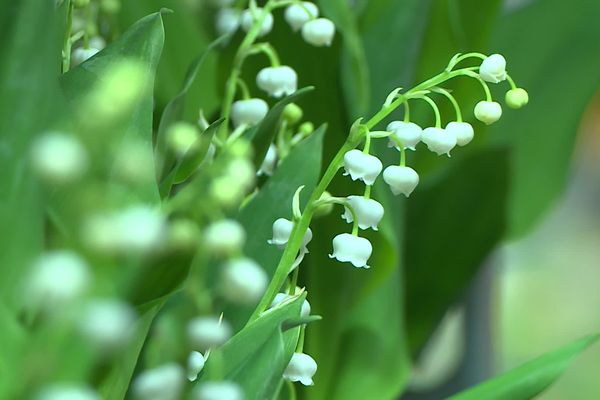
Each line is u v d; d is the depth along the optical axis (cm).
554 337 272
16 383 44
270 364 50
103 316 39
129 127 48
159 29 50
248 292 45
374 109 68
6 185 45
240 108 58
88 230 41
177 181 54
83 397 41
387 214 64
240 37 63
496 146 71
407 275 72
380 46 68
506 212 72
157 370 47
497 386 57
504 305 279
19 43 45
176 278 49
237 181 46
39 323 45
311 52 64
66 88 49
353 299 68
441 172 71
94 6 61
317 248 66
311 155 58
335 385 69
